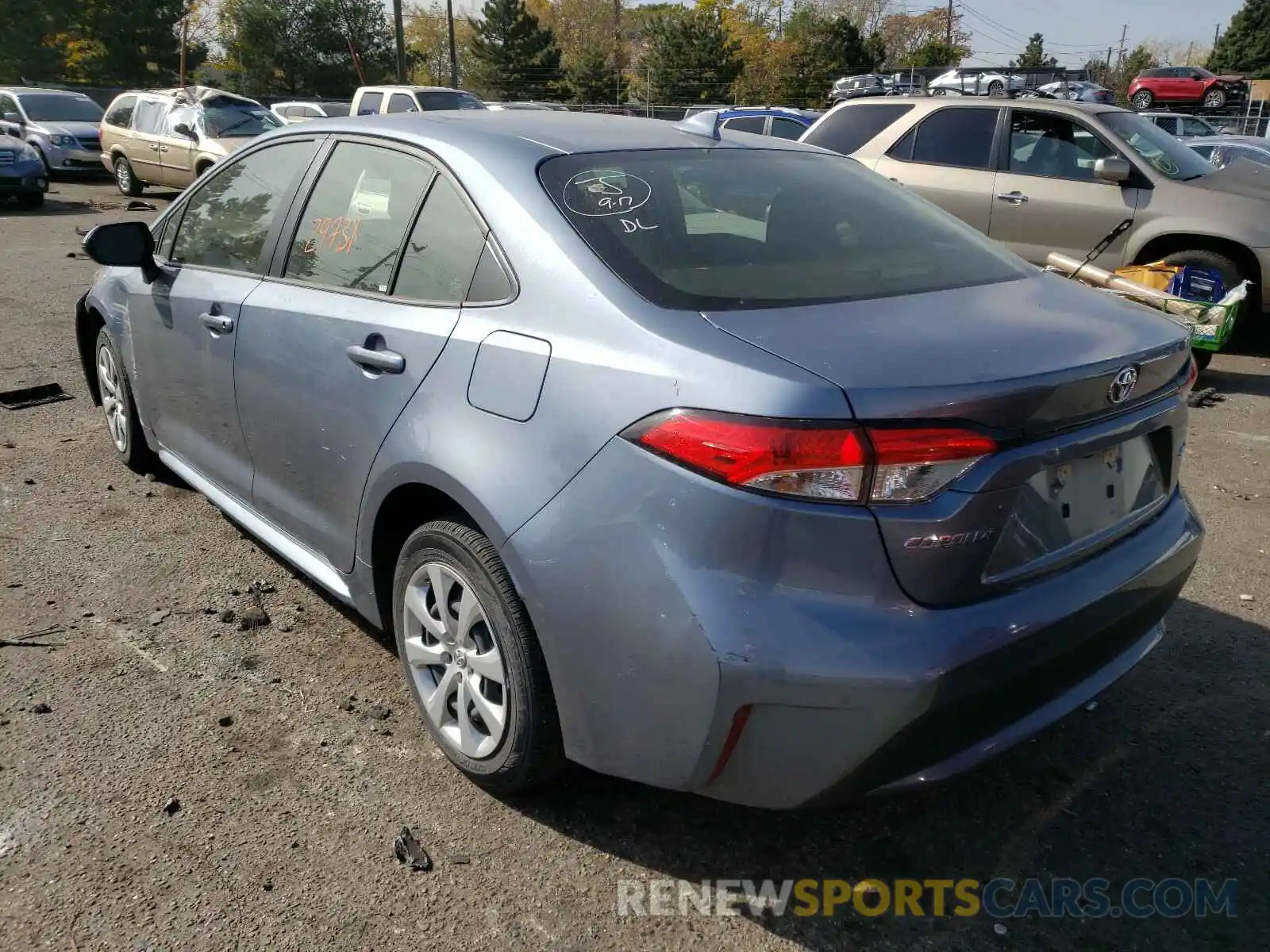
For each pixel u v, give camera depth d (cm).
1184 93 3672
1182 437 266
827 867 252
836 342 214
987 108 813
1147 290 663
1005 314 242
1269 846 260
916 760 208
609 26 6862
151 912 229
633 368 217
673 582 205
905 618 201
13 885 236
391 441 271
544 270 245
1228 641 359
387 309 284
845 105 898
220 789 271
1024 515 215
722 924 233
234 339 345
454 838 256
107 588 378
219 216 381
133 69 4341
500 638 247
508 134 291
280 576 392
